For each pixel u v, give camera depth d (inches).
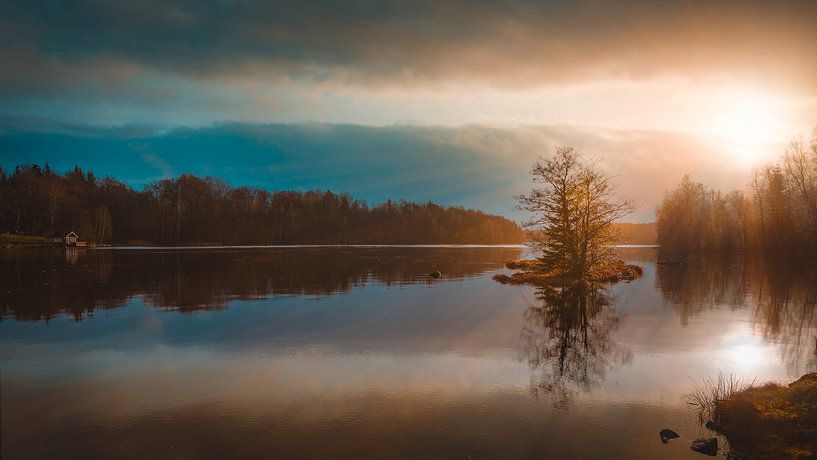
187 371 677.9
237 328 958.4
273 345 820.0
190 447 449.7
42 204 4955.7
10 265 2368.4
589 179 1814.7
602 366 697.0
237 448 446.3
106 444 457.4
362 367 693.9
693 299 1368.1
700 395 572.7
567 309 1186.6
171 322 1019.9
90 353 774.5
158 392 594.2
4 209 4758.9
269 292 1497.3
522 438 462.6
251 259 3046.3
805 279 1910.7
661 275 2082.9
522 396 574.9
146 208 6476.4
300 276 1990.7
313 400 564.4
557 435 468.1
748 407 477.7
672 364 709.3
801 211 3292.3
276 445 451.5
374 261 2965.1
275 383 625.0
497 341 848.9
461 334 903.1
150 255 3412.9
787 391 516.7
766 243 3467.0
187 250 4392.2
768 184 3518.7
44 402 564.1
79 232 5128.0
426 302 1298.0
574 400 561.0
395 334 903.1
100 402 562.6
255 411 532.7
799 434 421.7
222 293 1470.2
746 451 422.0
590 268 1902.1
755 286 1679.4
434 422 500.1
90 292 1471.5
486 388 603.5
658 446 443.2
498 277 1908.2
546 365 701.3
